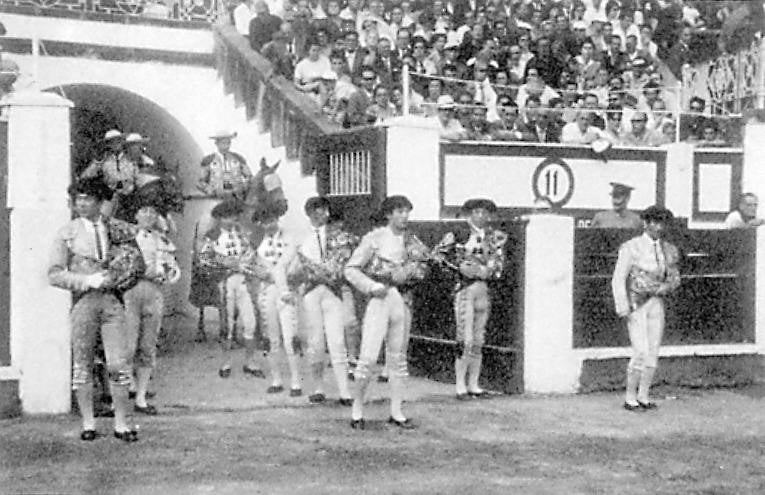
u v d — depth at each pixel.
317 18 16.38
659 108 16.62
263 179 13.18
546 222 10.30
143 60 15.38
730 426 8.81
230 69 15.38
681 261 11.38
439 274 11.12
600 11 19.30
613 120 15.06
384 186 12.22
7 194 8.98
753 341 11.59
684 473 7.14
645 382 9.56
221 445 7.80
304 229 13.48
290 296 9.77
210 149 15.70
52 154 9.01
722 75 17.28
